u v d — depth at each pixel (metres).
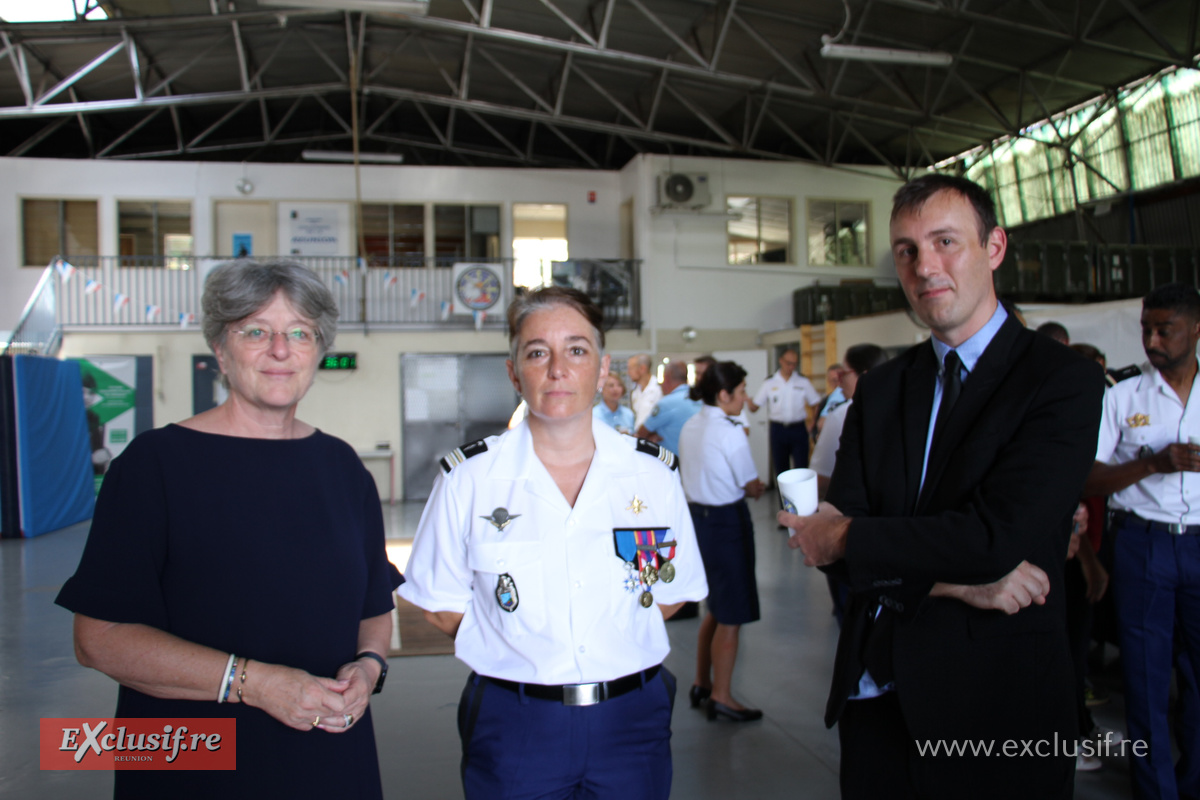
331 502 1.42
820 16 9.34
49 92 10.16
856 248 13.11
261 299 1.33
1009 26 8.75
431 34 10.95
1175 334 2.31
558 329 1.51
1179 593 2.29
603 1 9.45
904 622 1.39
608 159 14.48
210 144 14.66
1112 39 9.53
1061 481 1.26
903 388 1.55
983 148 13.72
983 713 1.36
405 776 2.76
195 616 1.25
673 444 5.02
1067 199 12.41
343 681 1.29
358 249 12.12
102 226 11.88
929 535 1.28
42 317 10.35
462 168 12.83
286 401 1.36
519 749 1.43
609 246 13.16
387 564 1.59
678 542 1.64
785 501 1.51
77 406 9.52
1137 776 2.29
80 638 1.18
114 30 9.86
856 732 1.57
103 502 1.23
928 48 9.97
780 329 12.26
